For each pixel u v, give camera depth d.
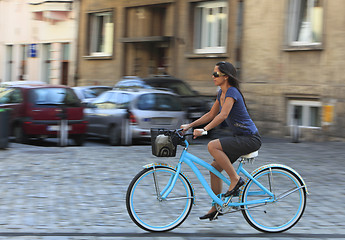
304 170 29.00
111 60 75.50
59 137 40.72
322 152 36.72
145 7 70.31
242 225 18.09
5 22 101.81
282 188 17.56
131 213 16.98
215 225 17.98
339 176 27.42
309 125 49.44
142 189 17.11
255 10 54.41
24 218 18.52
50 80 90.12
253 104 54.31
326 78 47.50
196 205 20.69
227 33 57.91
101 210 19.81
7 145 36.03
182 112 42.66
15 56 99.19
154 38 66.31
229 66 16.64
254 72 54.53
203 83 60.88
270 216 17.45
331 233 17.39
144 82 48.75
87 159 31.47
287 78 51.12
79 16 81.44
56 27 87.06
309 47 48.72
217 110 17.12
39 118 40.34
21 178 25.52
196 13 63.19
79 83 81.62
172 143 16.92
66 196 21.98
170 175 17.30
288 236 17.02
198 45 63.22
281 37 51.66
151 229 17.06
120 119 41.69
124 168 28.56
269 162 31.50
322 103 47.62
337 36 46.62
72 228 17.33
